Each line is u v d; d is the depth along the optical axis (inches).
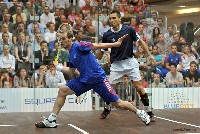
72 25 607.2
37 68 598.2
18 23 596.1
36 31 598.2
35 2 605.9
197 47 639.1
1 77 590.9
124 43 480.7
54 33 593.3
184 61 634.2
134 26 613.6
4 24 592.7
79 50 410.0
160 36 621.3
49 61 594.9
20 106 594.6
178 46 631.2
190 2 846.5
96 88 417.7
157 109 608.4
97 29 605.9
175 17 633.0
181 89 634.2
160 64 621.3
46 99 601.0
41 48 595.2
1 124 444.8
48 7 606.5
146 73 614.2
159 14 626.8
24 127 420.5
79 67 412.5
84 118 500.1
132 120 477.7
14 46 593.9
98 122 460.8
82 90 418.6
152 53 617.9
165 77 625.6
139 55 604.4
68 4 620.4
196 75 639.1
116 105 426.3
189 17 638.5
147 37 615.5
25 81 596.7
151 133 377.4
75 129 405.7
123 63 484.1
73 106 602.9
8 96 591.8
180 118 495.5
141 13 621.3
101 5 634.8
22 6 598.9
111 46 413.4
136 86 483.2
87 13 614.2
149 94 617.9
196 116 516.1
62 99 421.4
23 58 595.8
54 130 399.2
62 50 565.0
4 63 591.2
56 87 600.1
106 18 609.6
